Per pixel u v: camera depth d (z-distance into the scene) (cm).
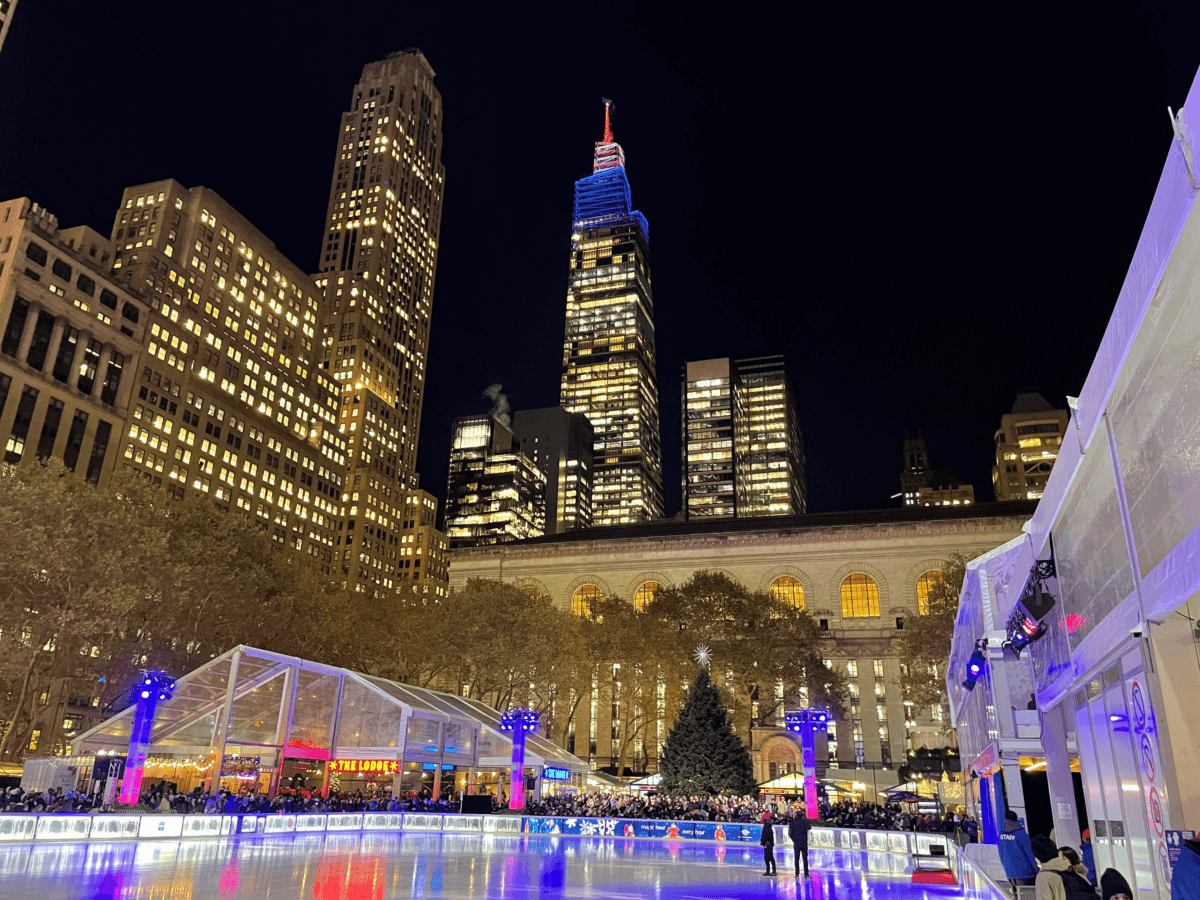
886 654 9162
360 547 18850
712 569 10025
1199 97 624
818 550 9775
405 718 4953
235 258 16888
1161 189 718
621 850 3875
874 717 9031
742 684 7744
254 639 6188
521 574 10656
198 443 14900
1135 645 1030
